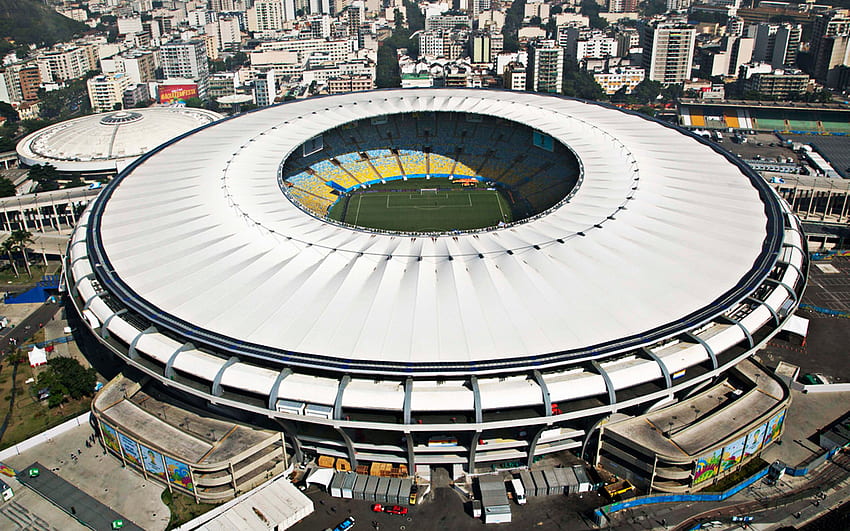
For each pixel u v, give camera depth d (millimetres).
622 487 112625
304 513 109000
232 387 110688
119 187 180250
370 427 105750
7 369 151250
